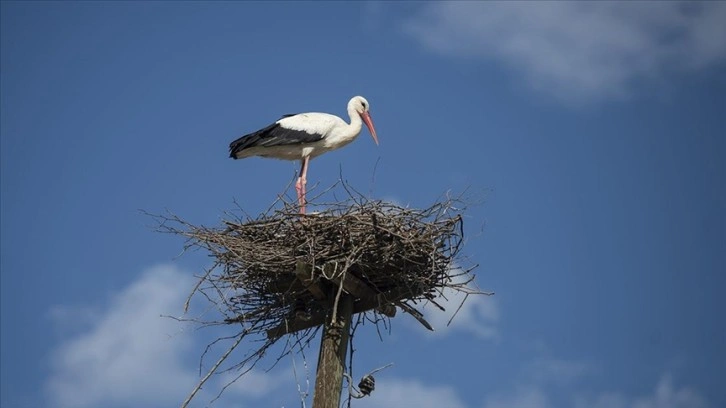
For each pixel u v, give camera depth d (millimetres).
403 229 14250
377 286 14641
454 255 14406
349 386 13773
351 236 14086
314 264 13953
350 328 14281
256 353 14648
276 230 14711
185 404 13695
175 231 14914
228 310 14883
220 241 14648
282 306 14859
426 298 14547
